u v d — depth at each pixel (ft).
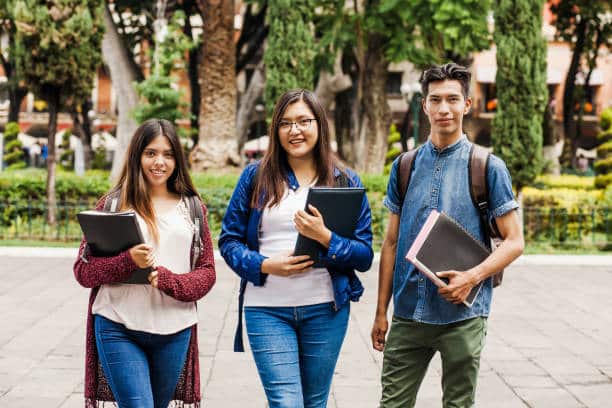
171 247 10.44
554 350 20.56
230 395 16.05
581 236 43.88
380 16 48.37
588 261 37.70
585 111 130.00
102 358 10.10
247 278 10.11
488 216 10.05
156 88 52.19
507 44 42.47
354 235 10.44
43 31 40.47
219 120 53.88
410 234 10.25
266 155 10.46
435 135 10.18
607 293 29.73
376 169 55.31
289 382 9.91
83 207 43.16
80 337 21.13
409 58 48.83
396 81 130.52
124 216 9.71
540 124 42.88
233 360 18.92
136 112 52.60
